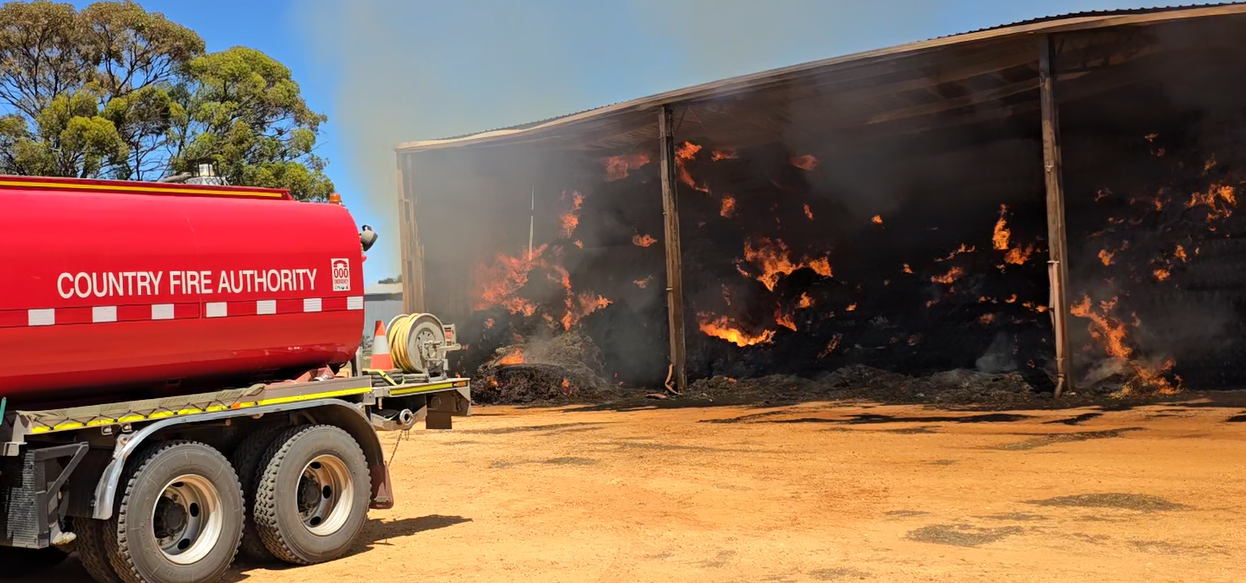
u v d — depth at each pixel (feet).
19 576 25.31
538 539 27.94
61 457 21.93
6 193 21.39
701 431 52.01
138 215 23.35
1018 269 73.56
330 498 26.63
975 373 63.98
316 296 26.81
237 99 122.21
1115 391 57.62
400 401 29.78
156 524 23.02
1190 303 62.80
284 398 25.49
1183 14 55.16
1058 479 33.99
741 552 25.49
